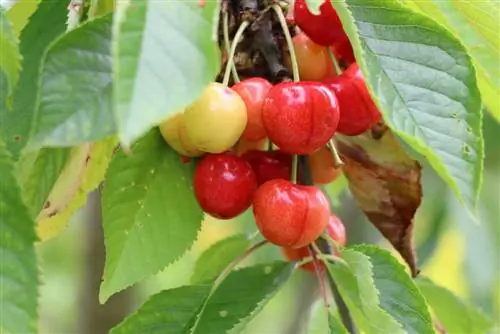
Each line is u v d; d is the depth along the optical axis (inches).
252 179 19.5
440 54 18.8
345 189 31.2
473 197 18.3
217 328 20.1
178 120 19.3
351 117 19.6
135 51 15.6
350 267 19.3
